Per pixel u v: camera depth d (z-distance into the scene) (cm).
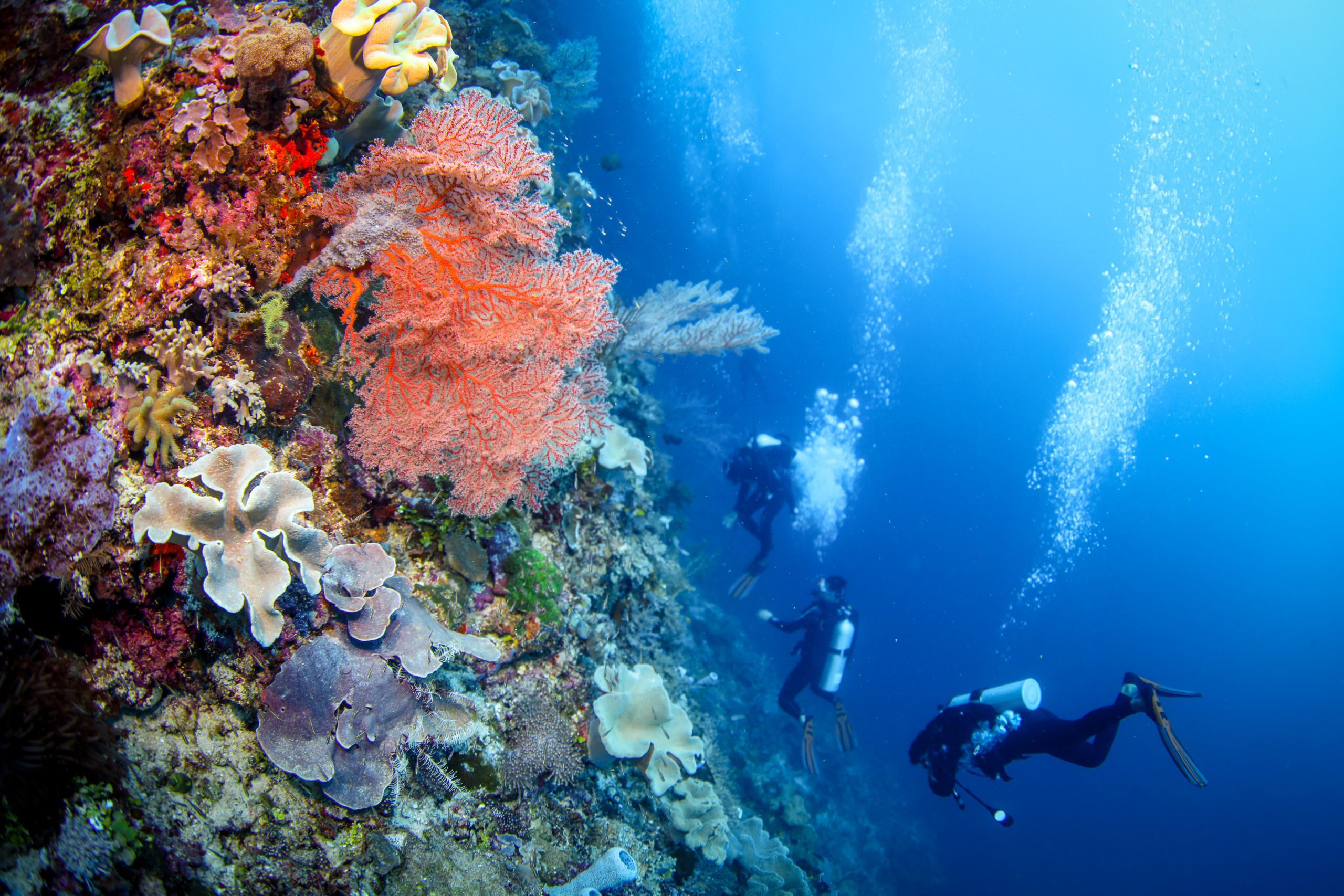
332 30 204
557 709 309
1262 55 2741
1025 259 3666
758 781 816
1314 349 3500
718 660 1072
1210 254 3309
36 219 194
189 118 192
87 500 173
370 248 211
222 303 193
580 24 1833
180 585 182
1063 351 3731
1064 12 2922
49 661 167
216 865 181
